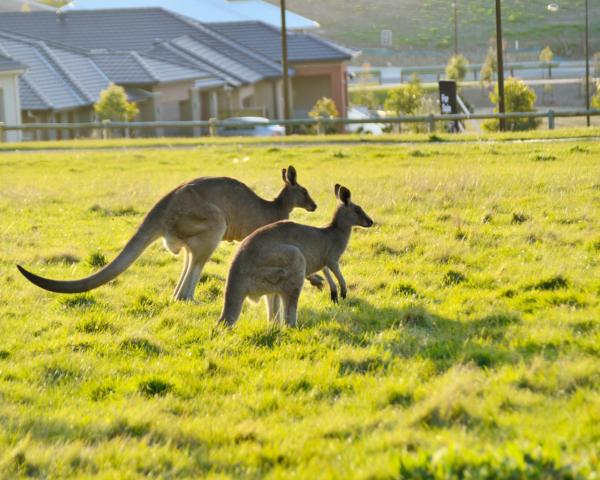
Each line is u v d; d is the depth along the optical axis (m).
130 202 29.50
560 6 158.38
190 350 14.66
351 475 9.60
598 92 91.25
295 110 98.31
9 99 71.50
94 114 79.00
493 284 18.06
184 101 85.81
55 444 11.17
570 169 32.00
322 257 16.52
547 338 14.07
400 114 84.69
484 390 12.03
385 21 159.88
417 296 17.70
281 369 13.52
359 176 33.47
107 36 99.00
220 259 21.75
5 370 13.98
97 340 15.41
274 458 10.60
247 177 34.28
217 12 109.12
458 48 146.38
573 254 19.94
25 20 101.44
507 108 75.56
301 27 107.31
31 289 19.00
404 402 12.12
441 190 28.47
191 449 11.15
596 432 10.41
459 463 9.14
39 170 41.59
